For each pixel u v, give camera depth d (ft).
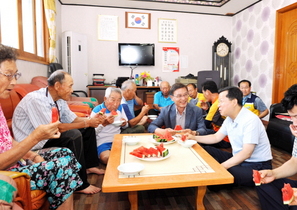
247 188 6.48
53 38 13.48
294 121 3.81
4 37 8.77
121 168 4.08
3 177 2.60
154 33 17.93
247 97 10.80
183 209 5.38
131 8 17.34
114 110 7.95
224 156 6.42
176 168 4.23
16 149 3.48
